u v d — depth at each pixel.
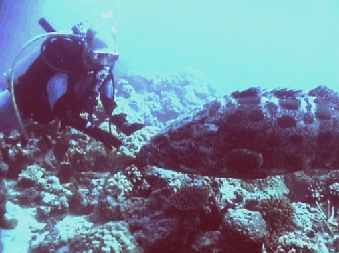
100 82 2.21
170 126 2.17
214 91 7.93
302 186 3.30
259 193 2.85
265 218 2.62
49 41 2.24
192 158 2.08
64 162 3.36
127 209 2.72
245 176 2.18
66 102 2.23
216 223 2.60
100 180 3.15
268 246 2.44
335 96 2.23
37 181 3.10
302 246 2.42
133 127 2.57
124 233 2.44
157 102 6.48
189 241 2.51
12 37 6.87
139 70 9.71
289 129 2.07
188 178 2.74
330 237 2.74
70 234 2.51
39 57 2.32
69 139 3.44
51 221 2.81
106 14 2.31
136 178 2.91
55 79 2.23
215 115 2.10
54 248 2.46
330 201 3.18
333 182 3.30
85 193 3.07
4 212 2.68
